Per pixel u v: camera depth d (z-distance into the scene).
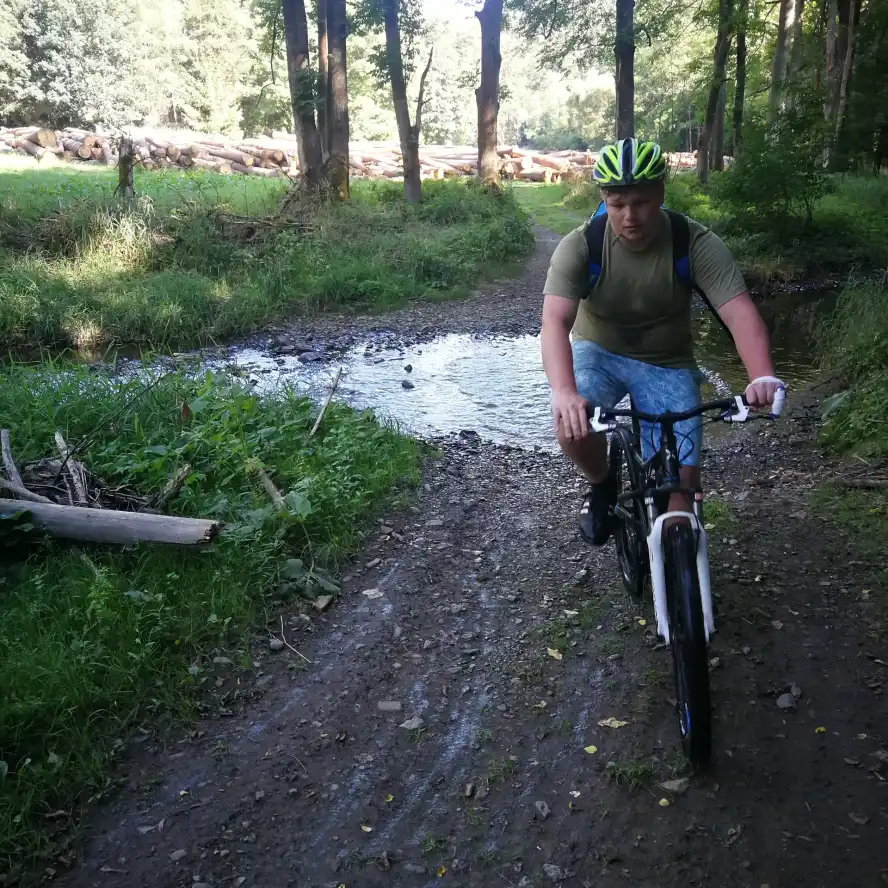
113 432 6.09
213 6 53.34
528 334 11.54
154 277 12.62
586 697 3.59
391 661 3.87
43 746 3.18
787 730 3.33
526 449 6.83
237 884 2.68
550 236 21.27
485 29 24.53
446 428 7.46
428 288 14.16
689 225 3.22
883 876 2.65
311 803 3.03
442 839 2.86
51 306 10.99
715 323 12.12
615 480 3.82
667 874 2.70
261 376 9.30
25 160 28.94
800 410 7.54
